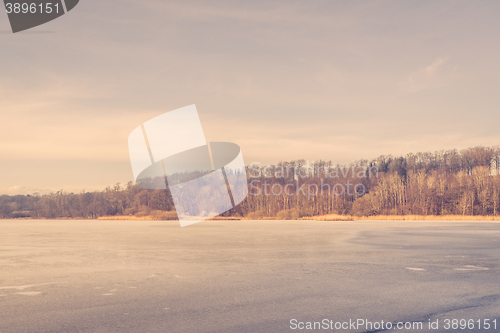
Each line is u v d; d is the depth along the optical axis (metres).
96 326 6.18
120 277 10.68
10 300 7.97
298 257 14.95
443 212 84.38
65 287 9.31
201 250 17.61
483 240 22.48
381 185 93.62
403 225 42.34
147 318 6.64
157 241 22.73
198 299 8.04
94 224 54.22
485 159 114.31
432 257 14.90
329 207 85.81
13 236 28.39
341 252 16.62
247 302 7.79
